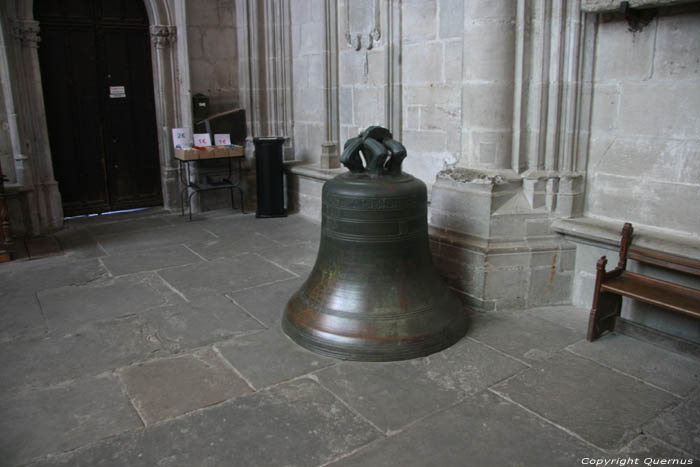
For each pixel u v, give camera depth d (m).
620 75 3.70
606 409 2.78
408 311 3.40
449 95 4.73
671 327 3.53
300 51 6.76
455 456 2.45
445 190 4.21
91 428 2.66
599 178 3.93
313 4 6.32
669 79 3.46
